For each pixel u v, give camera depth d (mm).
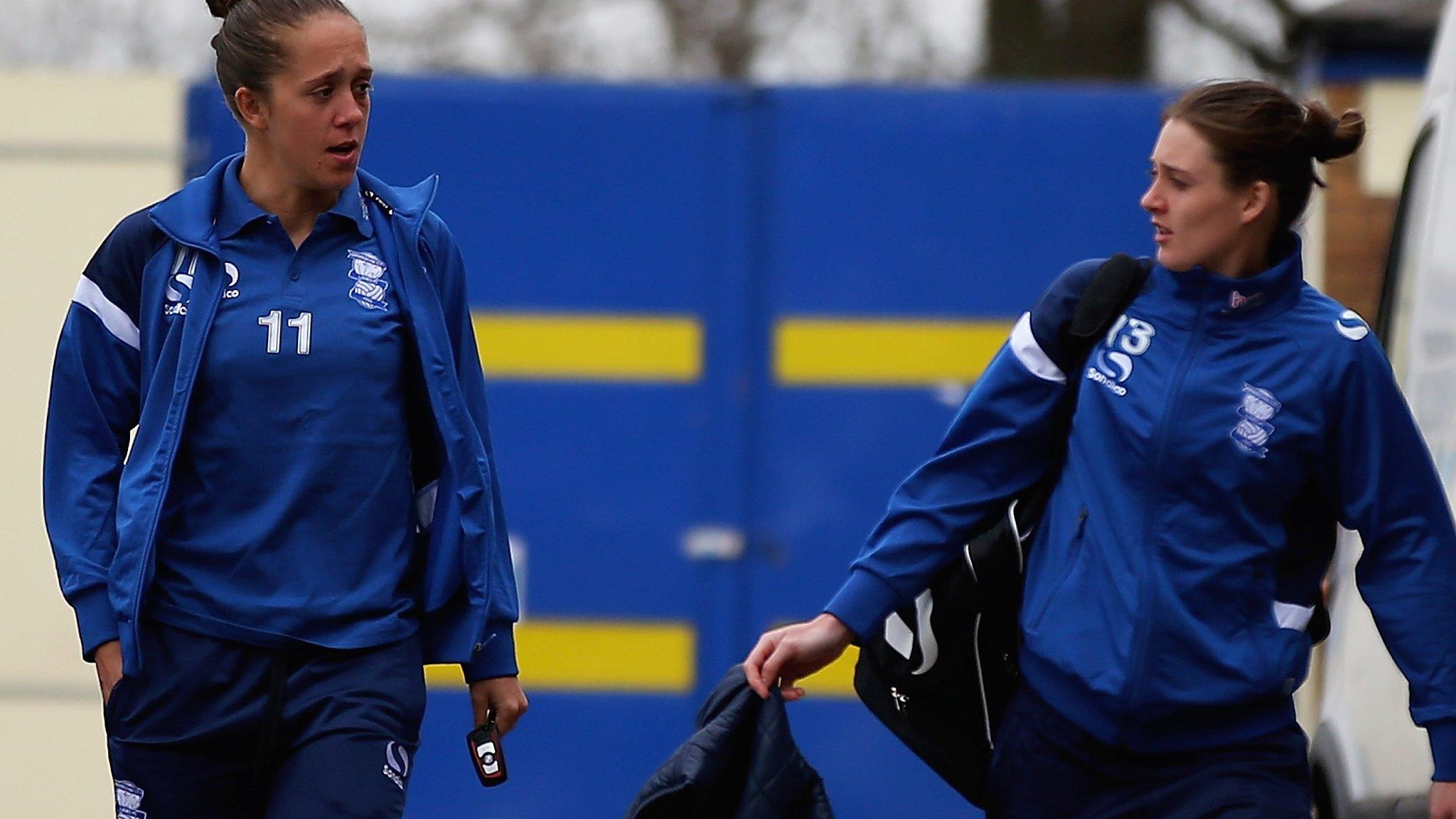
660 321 22797
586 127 22797
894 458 22797
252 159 12562
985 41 48844
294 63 12117
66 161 22703
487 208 22750
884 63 50562
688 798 12422
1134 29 48156
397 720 12383
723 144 22812
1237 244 11820
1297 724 12023
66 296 22625
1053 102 22781
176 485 12375
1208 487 11602
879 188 22797
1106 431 11906
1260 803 11555
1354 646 16797
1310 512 11945
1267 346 11680
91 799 22562
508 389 22766
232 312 12320
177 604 12328
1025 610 12172
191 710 12359
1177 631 11570
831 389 22812
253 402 12266
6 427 22531
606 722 22719
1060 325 12242
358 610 12352
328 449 12289
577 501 22750
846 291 22781
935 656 12734
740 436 22797
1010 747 12273
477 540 12680
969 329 22781
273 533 12250
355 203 12594
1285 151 11664
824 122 22781
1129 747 11797
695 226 22812
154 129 22766
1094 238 22766
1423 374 16172
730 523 22781
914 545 12539
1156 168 11914
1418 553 11852
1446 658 11742
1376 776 15703
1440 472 15141
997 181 22781
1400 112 25234
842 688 22766
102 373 12648
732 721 12531
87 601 12438
